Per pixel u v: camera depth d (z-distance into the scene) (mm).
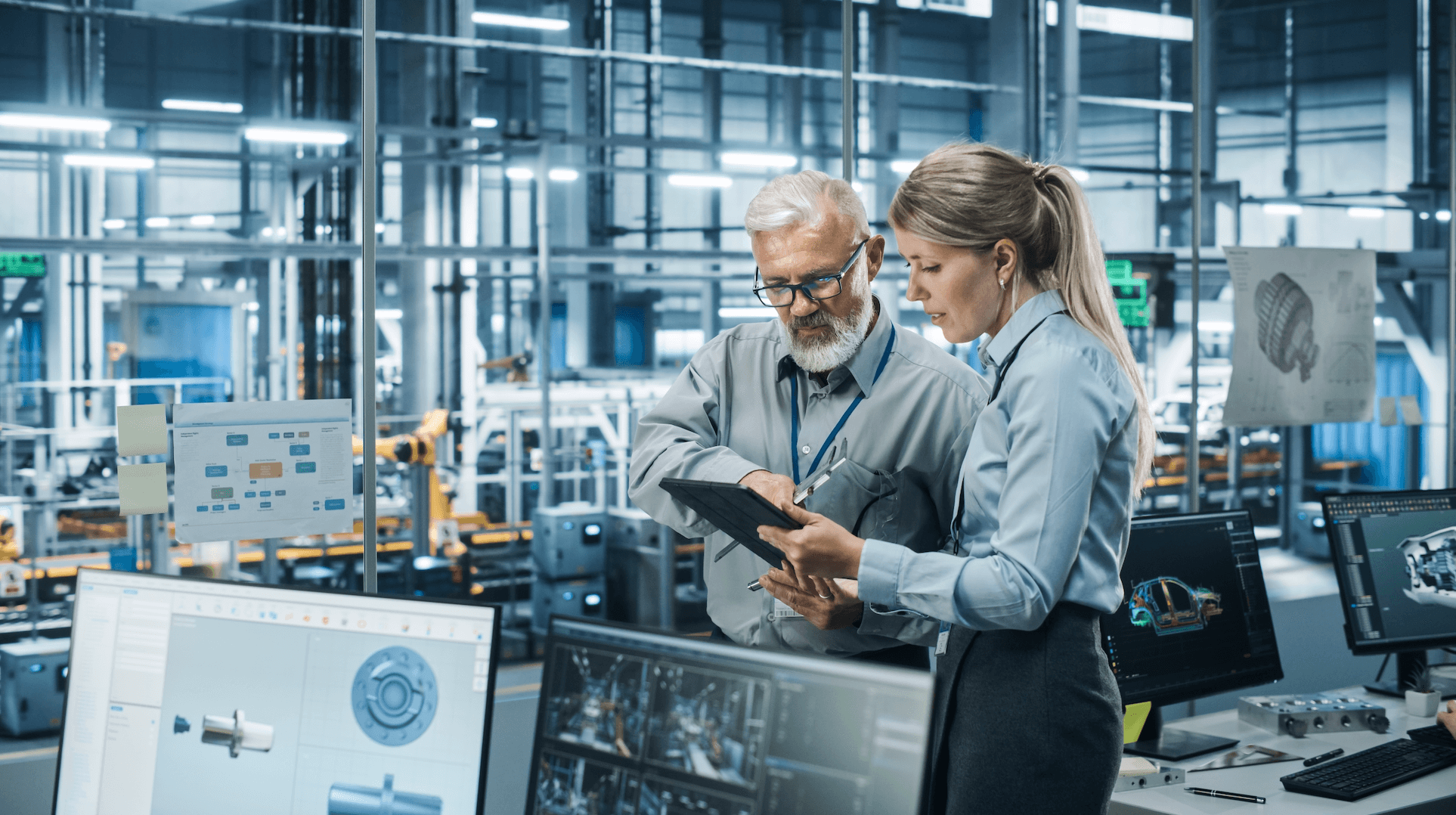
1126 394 1178
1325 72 7367
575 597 6801
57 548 6121
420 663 1071
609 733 958
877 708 834
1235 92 8180
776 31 13992
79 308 9008
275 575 6105
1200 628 2027
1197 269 3609
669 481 1223
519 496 7465
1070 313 1213
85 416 8820
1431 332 4824
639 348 13141
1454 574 2402
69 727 1168
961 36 13836
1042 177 1234
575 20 10805
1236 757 1951
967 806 1200
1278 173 7805
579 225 11305
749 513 1180
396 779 1065
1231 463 7020
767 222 1415
